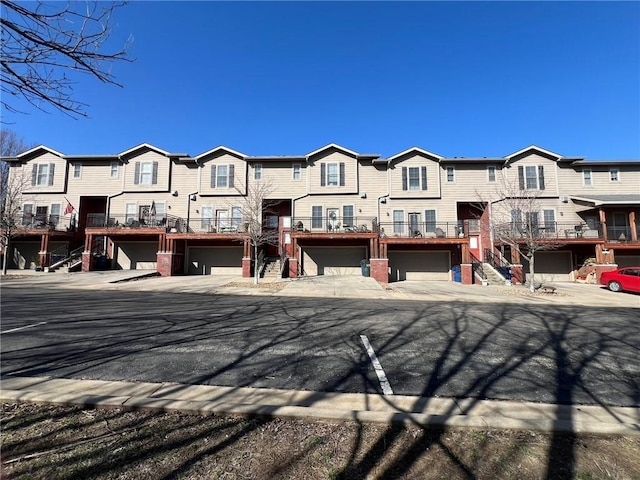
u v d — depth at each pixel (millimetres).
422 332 6781
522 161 22266
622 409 3428
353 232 20016
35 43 2398
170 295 12891
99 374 4250
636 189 21969
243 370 4477
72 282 16516
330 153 23031
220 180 23188
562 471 2361
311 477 2262
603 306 11727
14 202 20531
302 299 12258
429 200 22375
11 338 5992
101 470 2295
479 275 19422
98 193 23812
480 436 2799
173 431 2820
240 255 22781
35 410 3184
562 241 19250
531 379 4281
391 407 3365
